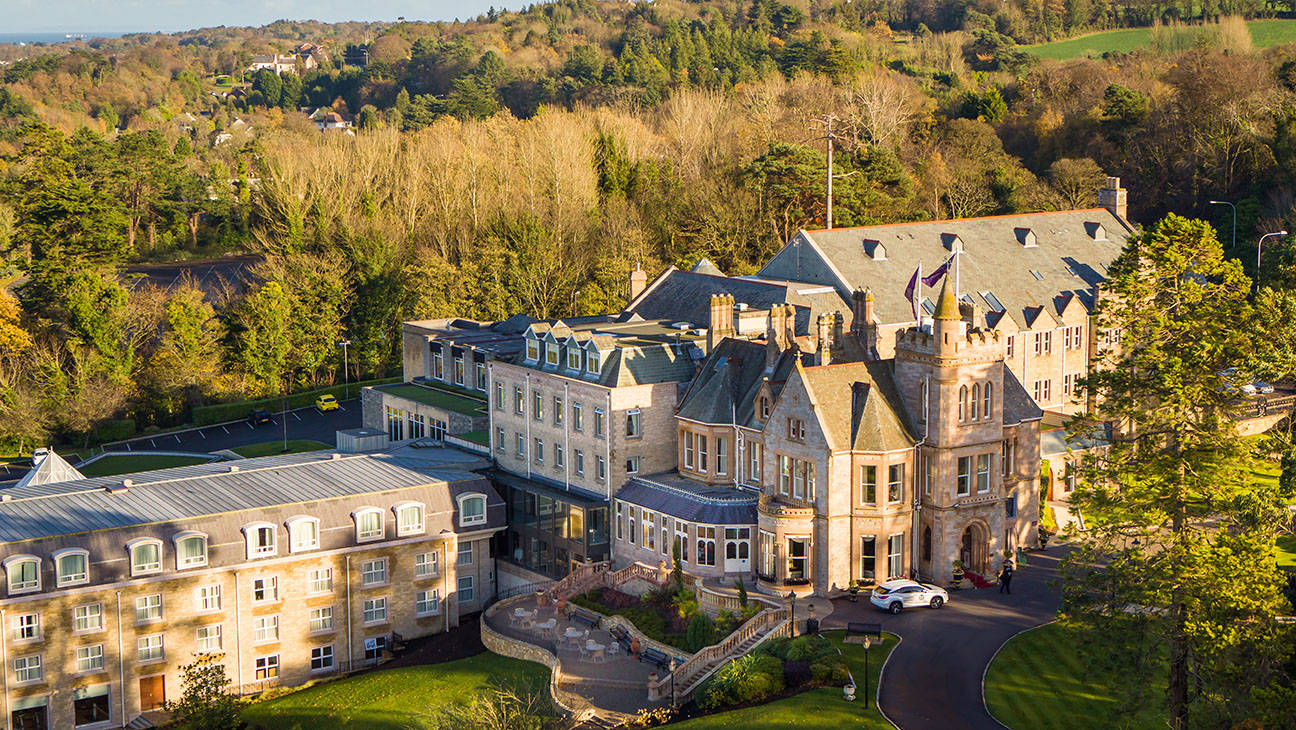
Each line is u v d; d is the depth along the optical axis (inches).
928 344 4050.2
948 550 4077.3
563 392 4869.6
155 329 7859.3
